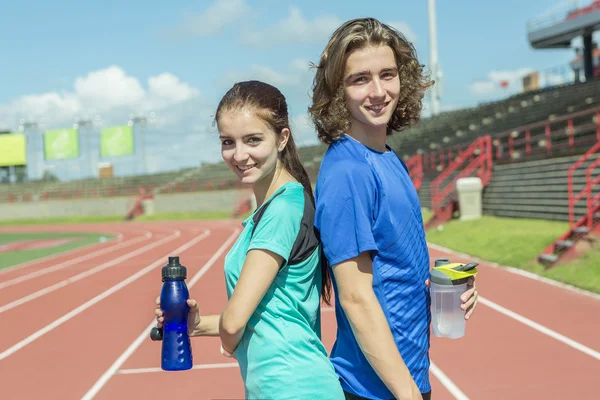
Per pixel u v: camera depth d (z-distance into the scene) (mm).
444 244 16031
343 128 2086
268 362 2008
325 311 8422
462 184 19547
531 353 6148
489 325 7379
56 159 64688
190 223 39656
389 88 2062
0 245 27312
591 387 5113
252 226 2092
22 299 11125
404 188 2068
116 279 13281
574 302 8352
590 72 38812
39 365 6539
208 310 9078
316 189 2072
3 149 64688
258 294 1952
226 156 2146
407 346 2055
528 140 20500
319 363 2047
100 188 58438
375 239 1999
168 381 5715
